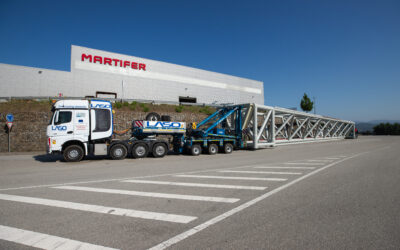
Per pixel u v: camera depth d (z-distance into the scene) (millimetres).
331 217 3201
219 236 2611
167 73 35125
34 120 15523
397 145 18062
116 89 29922
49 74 25375
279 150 14984
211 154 13008
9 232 2781
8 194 4562
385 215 3264
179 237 2596
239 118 15188
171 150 15148
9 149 14367
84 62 27594
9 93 23312
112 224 3000
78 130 9953
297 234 2656
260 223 3000
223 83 42656
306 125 20625
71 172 7172
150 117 12000
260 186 5090
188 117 21922
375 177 6020
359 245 2375
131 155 11711
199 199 4117
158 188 4961
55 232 2764
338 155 11484
